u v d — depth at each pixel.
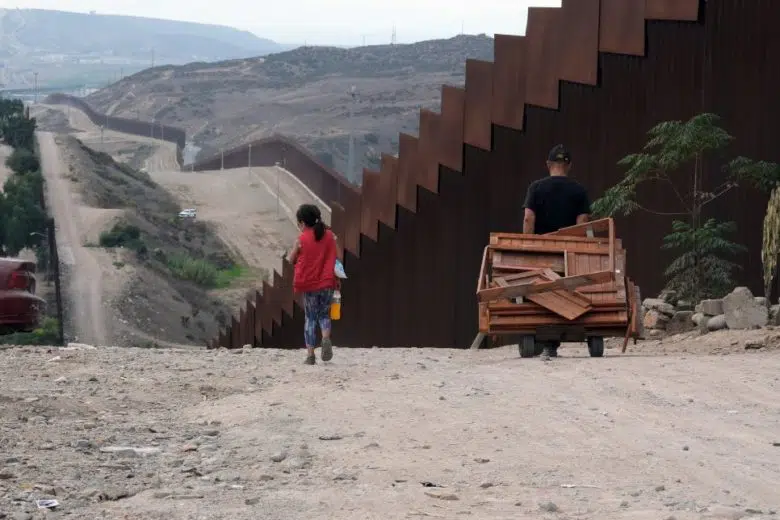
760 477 8.02
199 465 8.70
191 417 11.34
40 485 7.71
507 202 36.09
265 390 13.19
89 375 14.51
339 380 13.89
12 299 18.83
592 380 13.20
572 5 31.92
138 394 12.82
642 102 29.98
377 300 45.03
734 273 26.75
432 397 12.20
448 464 8.69
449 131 38.53
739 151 27.28
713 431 9.91
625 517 6.77
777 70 26.73
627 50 29.98
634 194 25.14
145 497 7.52
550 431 9.98
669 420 10.48
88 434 10.06
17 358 16.55
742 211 26.83
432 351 20.36
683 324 21.81
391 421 10.72
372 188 44.53
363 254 46.22
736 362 14.75
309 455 9.12
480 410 11.23
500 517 6.84
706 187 27.59
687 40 28.56
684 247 25.44
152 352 18.12
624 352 16.88
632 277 29.50
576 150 32.50
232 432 10.34
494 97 35.91
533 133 34.44
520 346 16.95
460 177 38.56
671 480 7.99
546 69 33.28
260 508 7.17
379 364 16.20
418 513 7.01
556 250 16.53
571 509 7.06
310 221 16.05
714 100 27.94
